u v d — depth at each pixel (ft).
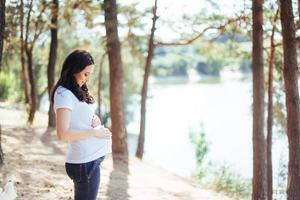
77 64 13.78
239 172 53.62
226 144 88.79
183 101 232.94
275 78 45.96
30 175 29.71
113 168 39.86
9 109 70.90
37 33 62.18
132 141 126.72
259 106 32.40
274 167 46.03
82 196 14.44
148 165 46.01
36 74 95.96
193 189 36.37
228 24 45.91
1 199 17.02
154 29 53.01
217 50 54.70
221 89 316.81
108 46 46.70
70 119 13.78
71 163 14.23
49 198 25.81
